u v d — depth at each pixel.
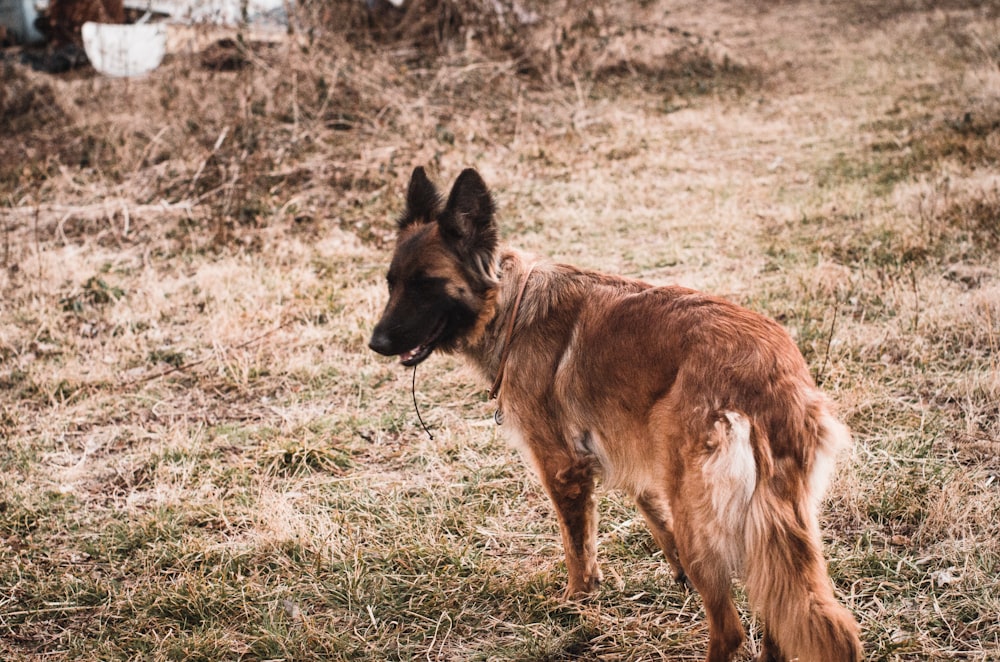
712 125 11.73
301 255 7.91
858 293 6.18
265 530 4.29
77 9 13.97
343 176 9.61
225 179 9.16
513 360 3.62
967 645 3.23
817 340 5.54
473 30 12.84
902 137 10.14
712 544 2.89
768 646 3.21
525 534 4.18
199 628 3.69
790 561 2.76
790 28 18.98
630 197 8.98
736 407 2.89
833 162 9.67
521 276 3.67
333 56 11.15
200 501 4.55
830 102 12.54
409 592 3.85
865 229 7.34
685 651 3.41
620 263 7.30
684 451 2.97
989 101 10.53
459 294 3.68
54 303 7.05
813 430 2.91
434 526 4.25
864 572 3.66
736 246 7.45
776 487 2.82
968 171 8.35
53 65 13.73
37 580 4.02
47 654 3.61
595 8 15.06
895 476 4.20
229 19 13.04
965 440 4.46
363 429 5.19
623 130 11.61
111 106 11.85
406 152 10.12
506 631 3.62
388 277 3.80
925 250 6.69
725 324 3.11
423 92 11.51
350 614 3.75
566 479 3.56
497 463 4.74
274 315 6.63
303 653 3.51
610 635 3.54
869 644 3.31
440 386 5.67
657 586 3.76
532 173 9.95
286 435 5.17
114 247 8.30
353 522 4.32
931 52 14.80
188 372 6.01
